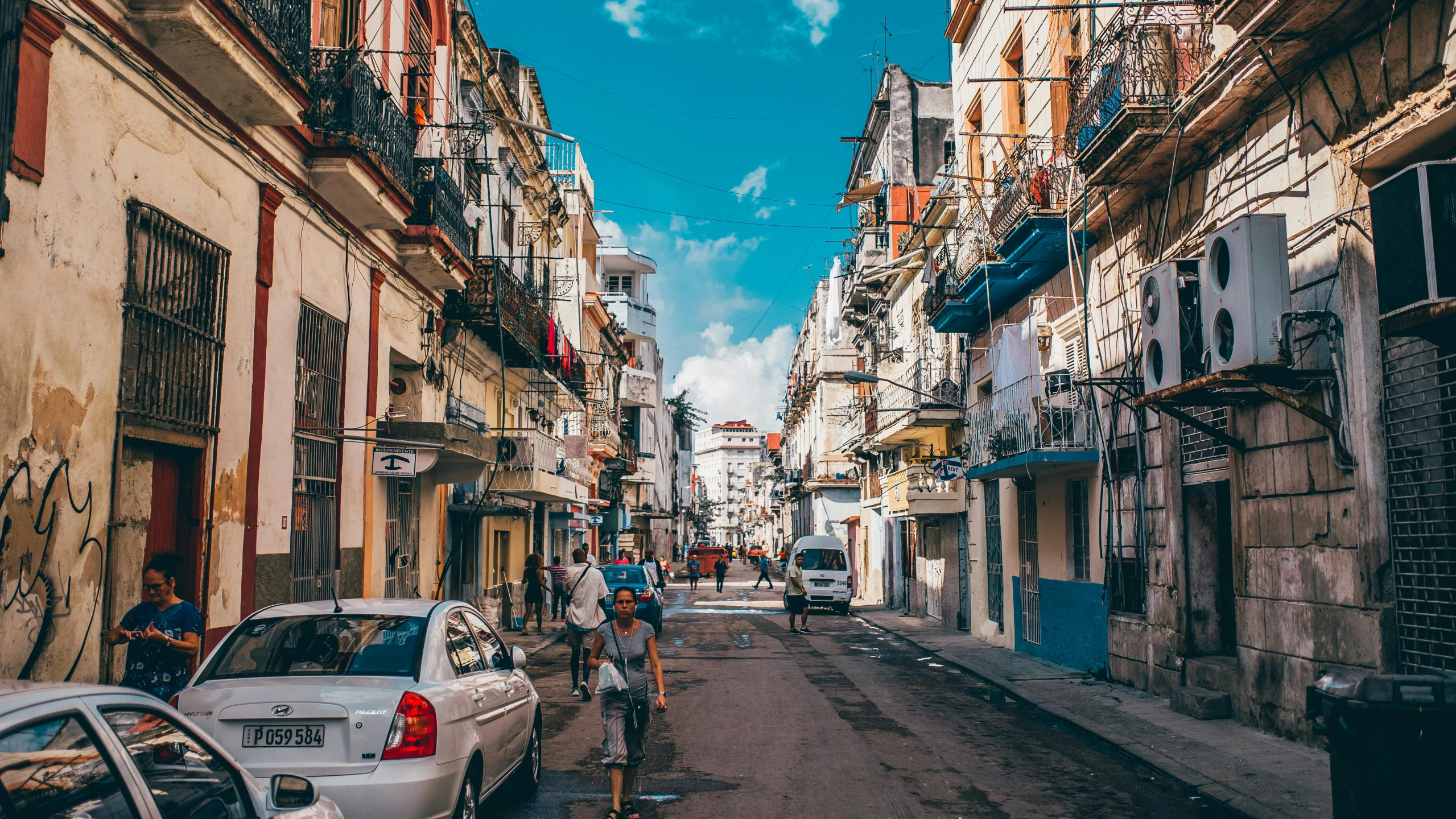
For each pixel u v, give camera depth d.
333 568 11.78
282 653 5.79
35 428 6.27
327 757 5.04
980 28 19.16
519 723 6.84
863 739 9.26
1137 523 12.37
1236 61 9.11
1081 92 12.43
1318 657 8.52
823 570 28.91
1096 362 13.65
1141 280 10.34
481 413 19.75
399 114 12.34
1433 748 4.66
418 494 15.86
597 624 12.02
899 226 26.80
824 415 47.56
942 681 13.79
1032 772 7.99
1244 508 9.85
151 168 7.67
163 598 6.23
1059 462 13.77
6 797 2.49
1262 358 8.27
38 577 6.32
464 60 18.23
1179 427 11.52
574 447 27.86
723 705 11.30
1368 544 7.85
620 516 44.84
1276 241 8.38
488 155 19.28
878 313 31.75
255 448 9.58
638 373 52.53
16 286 6.07
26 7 6.11
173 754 3.29
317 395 11.44
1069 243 12.83
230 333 9.05
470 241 16.42
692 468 115.69
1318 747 8.44
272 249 9.96
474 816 5.78
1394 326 6.76
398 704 5.20
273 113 8.99
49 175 6.38
